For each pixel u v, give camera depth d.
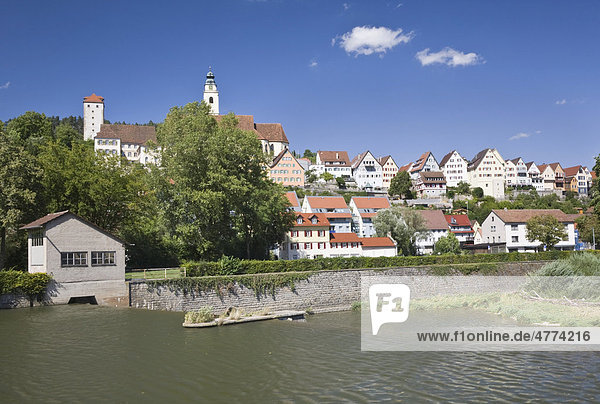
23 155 46.53
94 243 42.56
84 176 50.50
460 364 23.19
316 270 54.06
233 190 53.03
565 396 18.41
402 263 62.78
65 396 18.38
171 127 60.62
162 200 55.44
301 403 17.61
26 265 48.28
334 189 162.12
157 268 55.16
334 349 26.41
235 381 20.22
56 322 33.94
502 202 149.75
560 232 91.31
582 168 197.12
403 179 161.50
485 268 64.12
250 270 51.28
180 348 26.36
